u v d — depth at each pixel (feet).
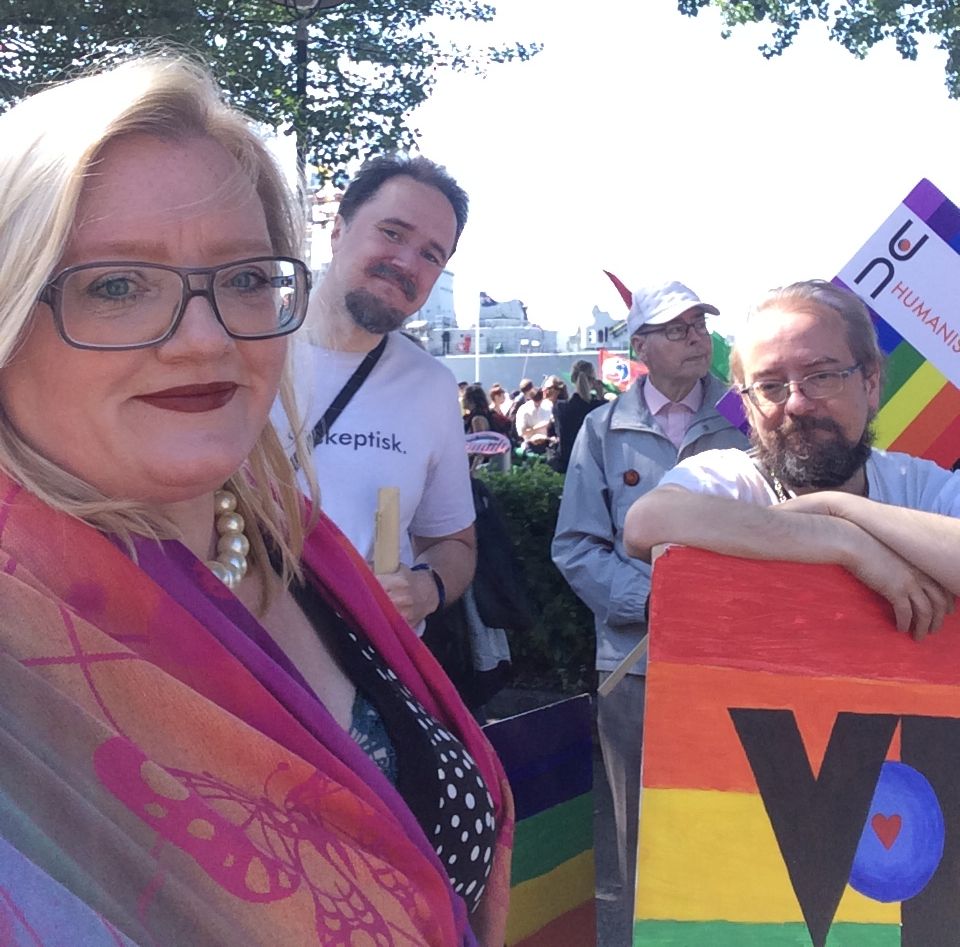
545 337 105.09
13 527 3.42
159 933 2.91
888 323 9.07
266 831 3.36
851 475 6.82
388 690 4.87
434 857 4.11
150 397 3.70
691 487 6.82
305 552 5.07
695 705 5.50
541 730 6.79
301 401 6.06
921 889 5.38
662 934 5.27
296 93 20.97
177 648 3.52
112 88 3.62
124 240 3.57
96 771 3.01
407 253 8.91
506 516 17.34
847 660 5.59
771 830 5.40
